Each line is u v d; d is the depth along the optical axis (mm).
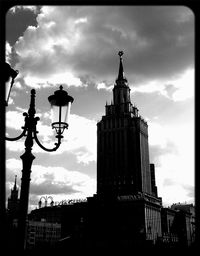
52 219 138000
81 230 110375
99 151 147000
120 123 147250
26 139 7387
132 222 107750
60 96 7398
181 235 134875
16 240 6316
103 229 108750
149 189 144875
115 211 111688
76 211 116500
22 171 7199
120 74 161750
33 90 7895
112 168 141125
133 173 137750
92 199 116750
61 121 7352
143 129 150125
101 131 150000
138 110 159375
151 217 115000
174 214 142625
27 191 7012
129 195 122688
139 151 141625
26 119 7543
